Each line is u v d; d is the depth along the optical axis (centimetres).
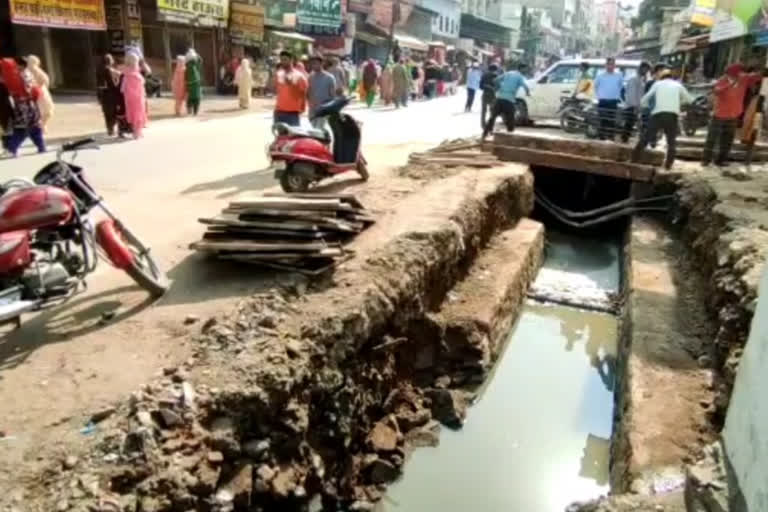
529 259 897
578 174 1305
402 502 452
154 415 326
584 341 768
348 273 532
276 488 346
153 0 2088
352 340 459
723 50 2195
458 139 1345
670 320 625
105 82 1220
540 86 1678
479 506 457
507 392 634
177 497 293
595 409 611
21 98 999
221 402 345
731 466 291
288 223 543
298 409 381
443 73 3344
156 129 1412
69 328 431
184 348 402
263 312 443
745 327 486
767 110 1445
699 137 1415
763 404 258
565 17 8850
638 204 1128
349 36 3362
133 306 468
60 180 443
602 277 999
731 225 689
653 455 405
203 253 575
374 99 2442
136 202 752
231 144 1234
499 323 696
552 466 514
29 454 299
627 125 1317
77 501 271
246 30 2545
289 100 945
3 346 406
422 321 595
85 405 339
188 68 1678
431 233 645
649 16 4872
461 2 5994
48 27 1850
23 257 390
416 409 546
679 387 493
